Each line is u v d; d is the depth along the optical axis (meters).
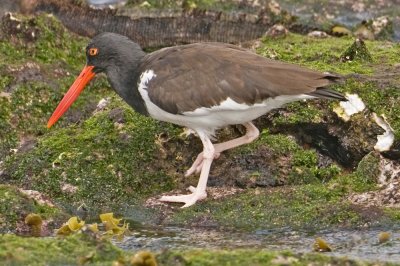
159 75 13.65
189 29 20.27
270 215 13.17
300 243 12.13
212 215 13.38
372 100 14.76
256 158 14.34
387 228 12.57
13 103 16.53
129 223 13.45
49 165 14.52
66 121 16.58
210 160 13.84
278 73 13.26
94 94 17.22
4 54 17.39
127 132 14.70
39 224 12.65
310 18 21.31
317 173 14.34
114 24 20.22
